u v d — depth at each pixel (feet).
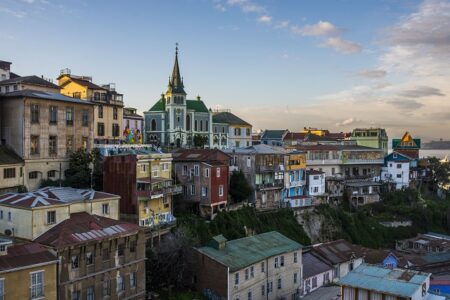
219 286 173.47
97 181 217.36
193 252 183.11
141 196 199.52
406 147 464.24
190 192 242.58
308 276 212.23
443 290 181.78
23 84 244.83
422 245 293.43
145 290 165.78
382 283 144.97
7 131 204.33
